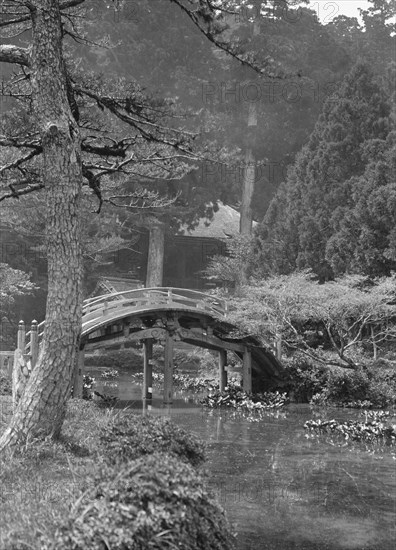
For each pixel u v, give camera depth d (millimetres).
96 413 17672
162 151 16422
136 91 15227
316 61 52781
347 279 28000
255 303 26625
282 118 49906
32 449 11562
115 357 41312
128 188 42344
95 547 6402
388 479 13617
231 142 48750
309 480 13492
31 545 6879
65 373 12359
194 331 26891
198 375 36938
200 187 46812
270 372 28578
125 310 25578
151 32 48312
